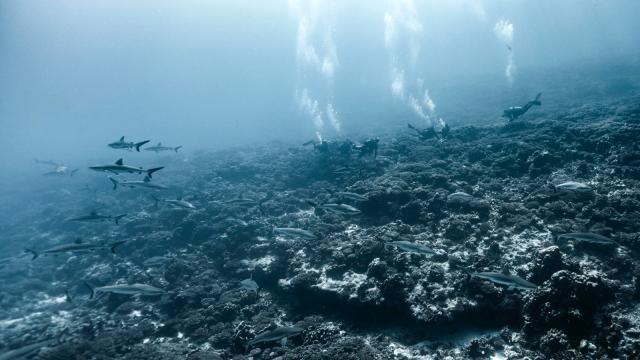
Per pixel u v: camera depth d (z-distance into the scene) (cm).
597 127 1556
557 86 4716
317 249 1109
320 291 945
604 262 820
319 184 1762
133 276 1270
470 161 1638
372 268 911
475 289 814
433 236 1052
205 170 2833
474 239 981
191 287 1132
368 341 815
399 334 819
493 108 4075
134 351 902
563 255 804
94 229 1953
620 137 1353
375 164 1759
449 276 863
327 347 798
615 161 1238
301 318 942
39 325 1129
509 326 777
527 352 698
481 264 879
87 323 1051
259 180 2152
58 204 2775
